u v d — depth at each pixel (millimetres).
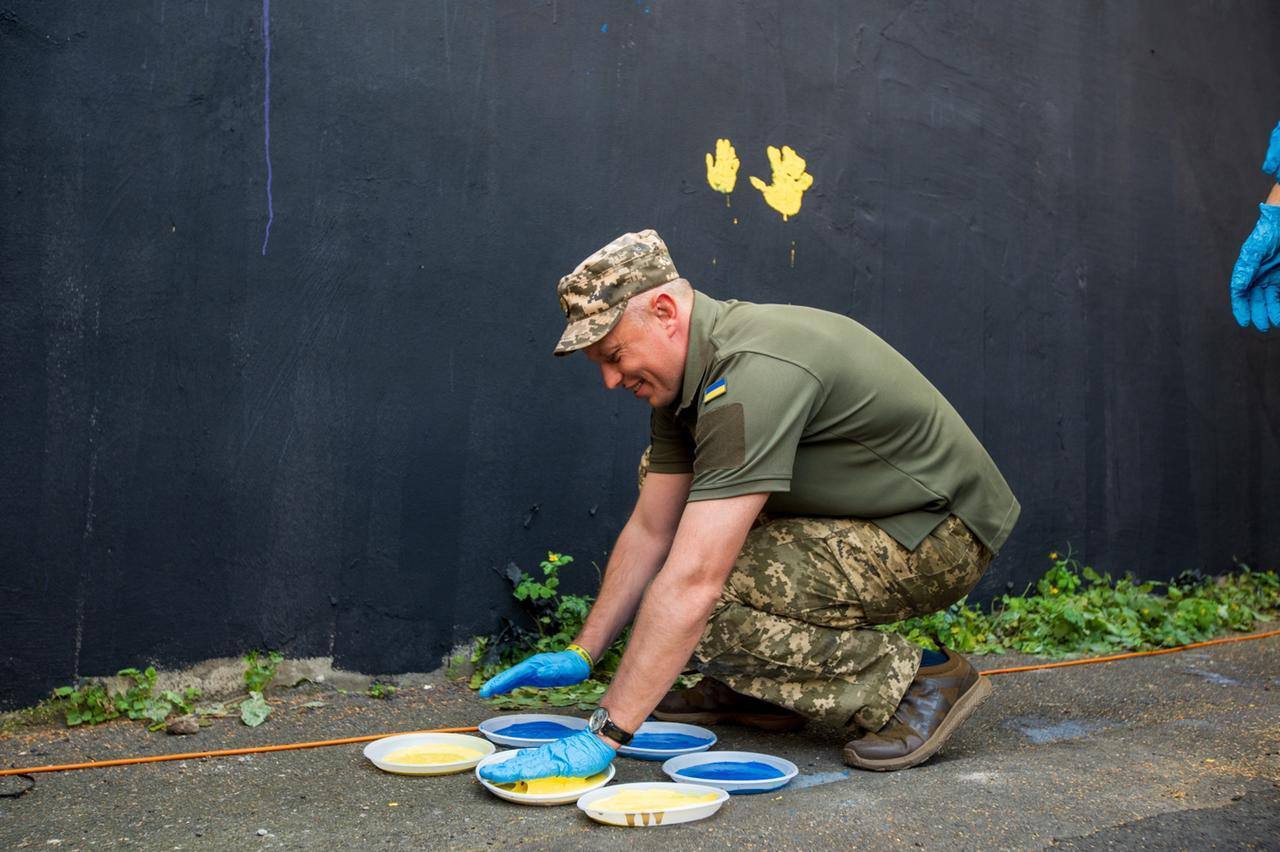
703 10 3893
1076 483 4801
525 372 3588
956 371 4488
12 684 2924
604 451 3732
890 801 2355
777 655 2633
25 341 2920
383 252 3361
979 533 2713
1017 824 2232
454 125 3461
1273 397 5488
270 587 3221
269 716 3074
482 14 3496
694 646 2371
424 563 3430
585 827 2201
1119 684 3629
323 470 3287
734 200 3963
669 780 2555
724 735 2926
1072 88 4832
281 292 3227
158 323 3072
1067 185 4812
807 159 4125
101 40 2994
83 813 2352
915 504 2635
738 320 2529
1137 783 2506
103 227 3004
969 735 3018
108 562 3023
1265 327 3193
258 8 3186
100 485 3012
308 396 3264
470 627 3506
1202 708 3326
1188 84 5195
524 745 2742
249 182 3184
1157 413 5070
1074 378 4812
